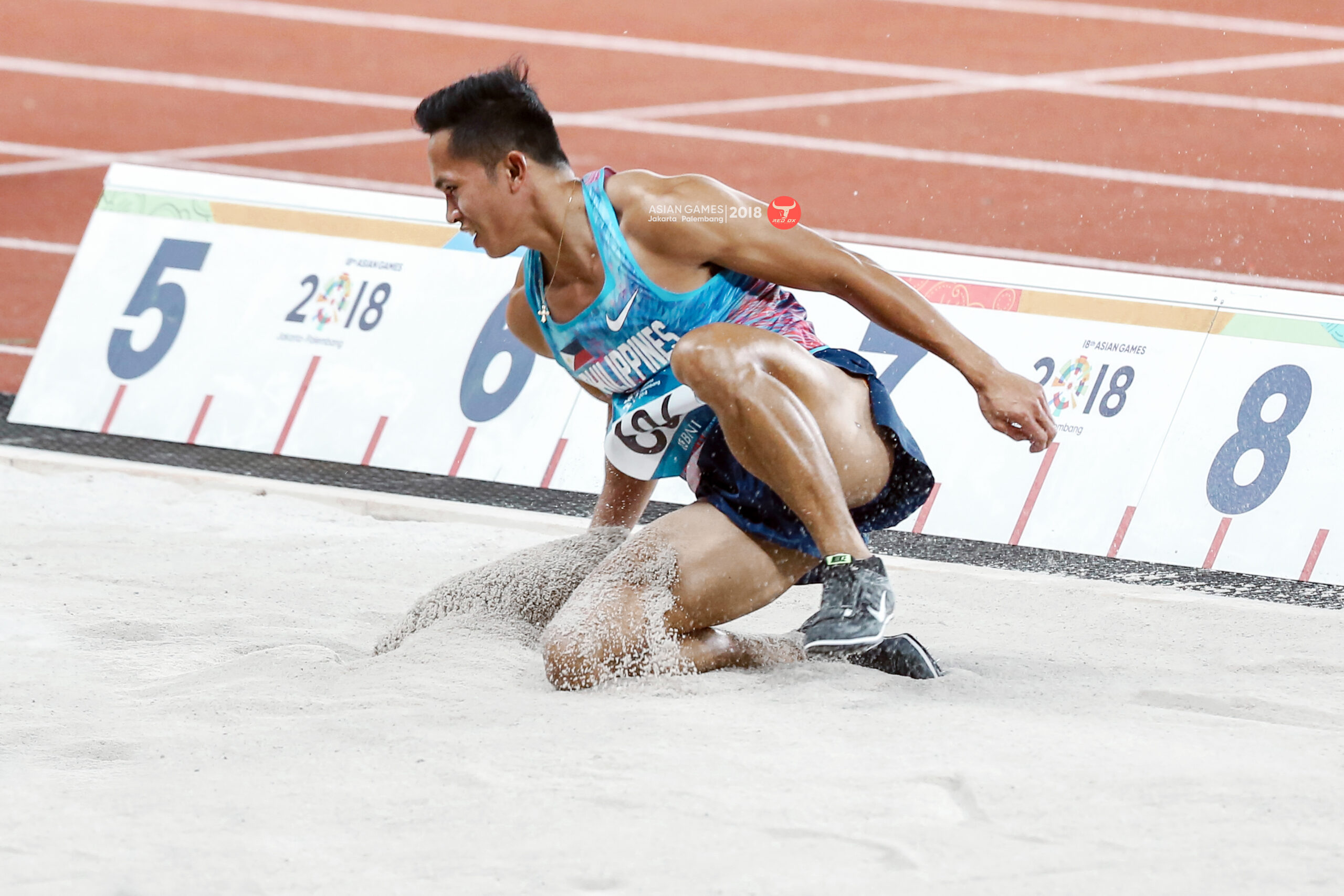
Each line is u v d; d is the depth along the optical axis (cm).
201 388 1933
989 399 1056
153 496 1748
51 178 3362
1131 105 3653
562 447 1802
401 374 1883
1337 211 3183
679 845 687
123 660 1090
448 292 1908
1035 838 690
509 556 1187
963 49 3981
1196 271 2953
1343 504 1583
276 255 1977
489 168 1047
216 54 4056
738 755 820
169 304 1981
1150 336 1722
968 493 1692
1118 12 4141
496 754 829
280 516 1691
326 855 688
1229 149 3444
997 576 1491
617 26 4188
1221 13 4094
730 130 3591
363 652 1138
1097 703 961
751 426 981
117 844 704
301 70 3966
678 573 1034
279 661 1055
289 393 1905
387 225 1958
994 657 1132
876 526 1136
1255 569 1584
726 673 1037
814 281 1054
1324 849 674
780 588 1068
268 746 857
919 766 793
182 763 834
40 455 1864
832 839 691
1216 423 1659
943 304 1794
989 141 3519
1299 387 1648
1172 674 1083
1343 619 1337
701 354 977
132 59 4016
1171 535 1625
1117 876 644
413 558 1520
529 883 649
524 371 1845
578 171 3341
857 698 948
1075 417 1708
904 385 1748
